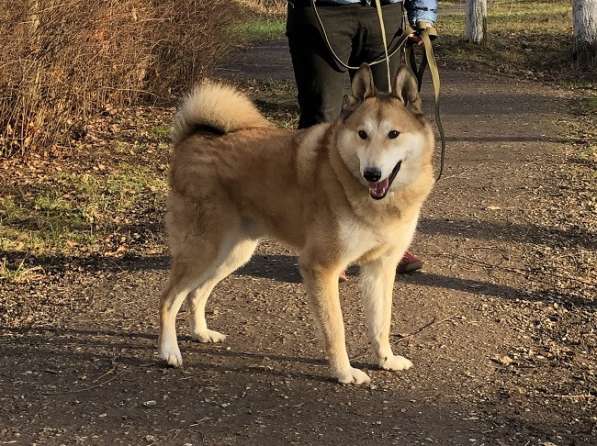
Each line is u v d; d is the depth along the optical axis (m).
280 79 6.87
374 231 2.04
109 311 2.52
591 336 2.32
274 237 2.25
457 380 2.06
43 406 1.91
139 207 3.56
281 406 1.92
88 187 3.76
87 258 2.98
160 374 2.09
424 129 2.10
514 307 2.51
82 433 1.79
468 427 1.82
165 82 5.61
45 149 4.29
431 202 3.58
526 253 2.96
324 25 2.57
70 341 2.29
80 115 4.64
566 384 2.04
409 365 2.13
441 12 13.78
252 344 2.28
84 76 4.45
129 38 4.84
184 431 1.80
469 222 3.30
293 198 2.14
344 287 2.71
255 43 9.53
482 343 2.27
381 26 2.46
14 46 3.87
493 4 14.12
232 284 2.73
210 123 2.25
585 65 7.67
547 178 3.94
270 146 2.19
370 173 1.96
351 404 1.93
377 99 2.07
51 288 2.71
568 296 2.59
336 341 2.04
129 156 4.36
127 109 5.34
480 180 3.92
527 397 1.97
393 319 2.44
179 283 2.17
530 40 9.07
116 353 2.22
